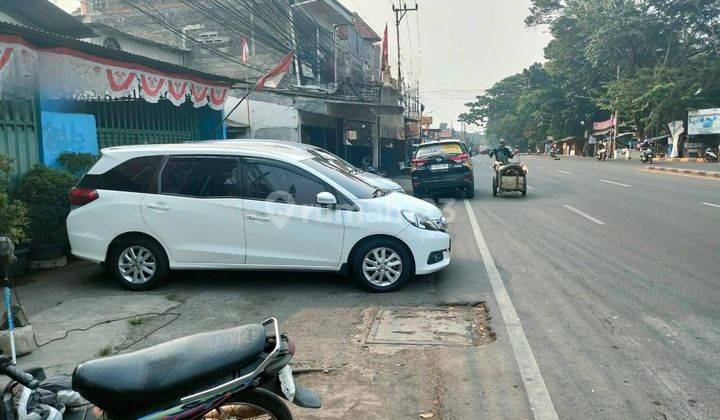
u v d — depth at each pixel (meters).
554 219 11.48
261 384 2.78
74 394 3.01
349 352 4.65
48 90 7.93
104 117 10.16
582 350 4.53
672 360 4.31
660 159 41.38
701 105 38.19
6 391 2.77
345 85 24.33
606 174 24.62
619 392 3.82
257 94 18.27
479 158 68.94
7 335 4.57
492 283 6.56
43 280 7.05
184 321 5.46
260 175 6.49
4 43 6.96
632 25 38.12
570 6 43.41
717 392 3.80
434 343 4.79
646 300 5.80
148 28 23.66
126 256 6.55
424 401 3.83
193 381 2.62
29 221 6.67
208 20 23.27
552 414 3.56
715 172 22.59
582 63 48.84
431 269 6.42
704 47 38.78
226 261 6.46
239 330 2.93
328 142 23.36
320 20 27.47
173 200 6.48
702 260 7.48
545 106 54.84
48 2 11.55
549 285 6.43
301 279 6.91
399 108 22.03
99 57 8.62
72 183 7.75
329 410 3.74
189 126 13.02
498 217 12.08
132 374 2.59
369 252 6.31
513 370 4.20
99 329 5.27
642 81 38.88
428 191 15.75
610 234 9.55
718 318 5.21
